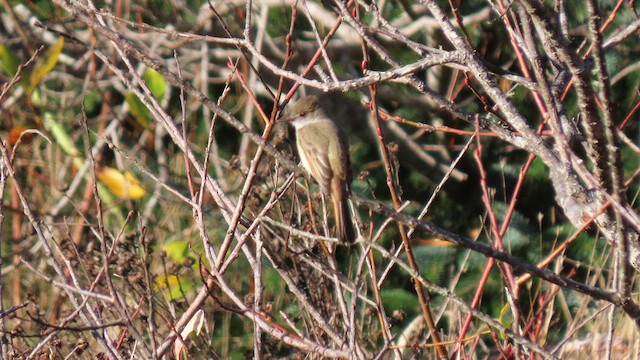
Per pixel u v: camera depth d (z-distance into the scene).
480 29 18.05
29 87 12.41
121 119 17.86
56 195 16.42
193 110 18.52
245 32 8.13
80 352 9.92
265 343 10.62
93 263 10.98
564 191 8.82
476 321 13.17
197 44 19.12
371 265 9.11
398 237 17.17
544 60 11.73
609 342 8.50
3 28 19.19
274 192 8.67
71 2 8.79
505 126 9.42
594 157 6.86
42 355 9.82
